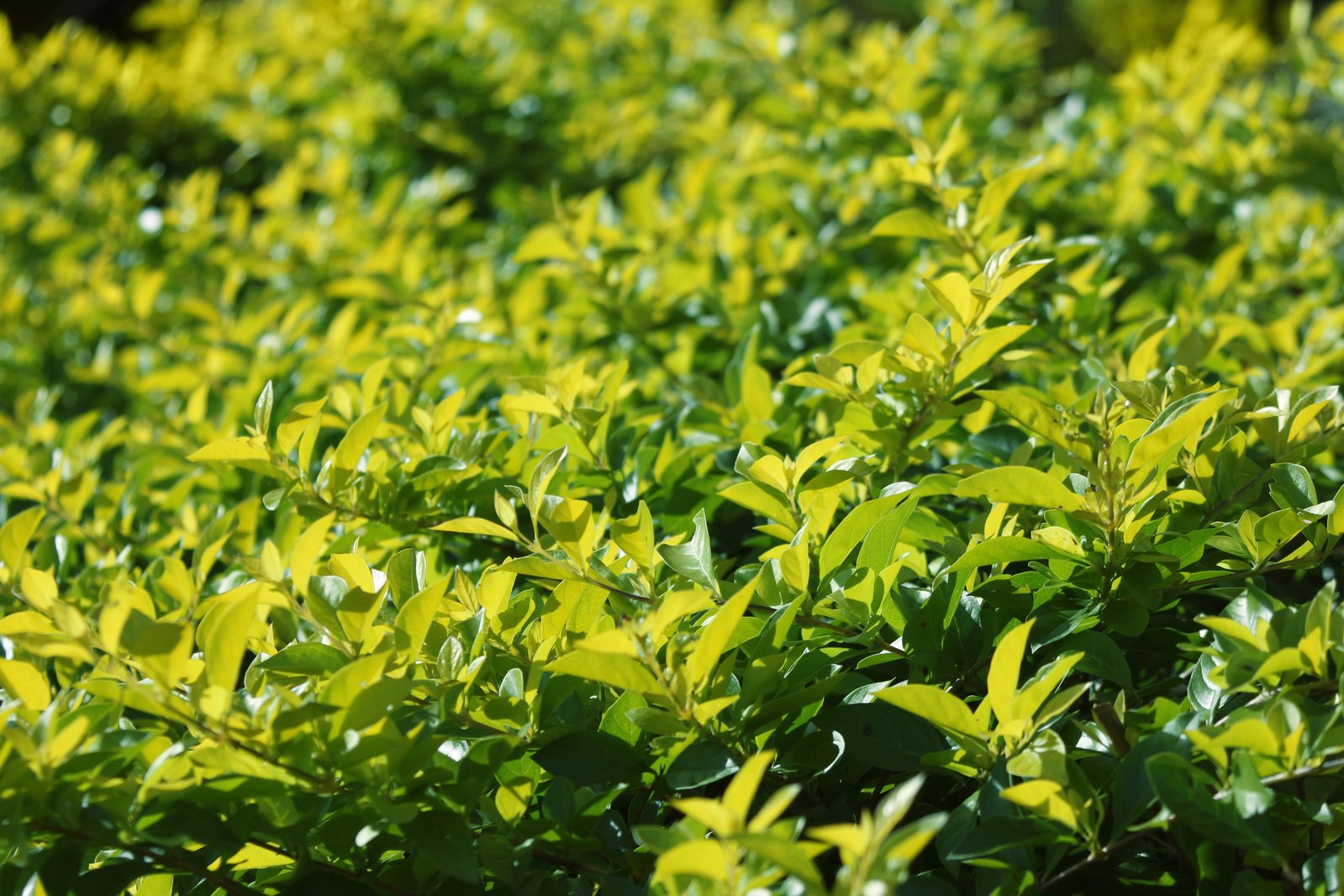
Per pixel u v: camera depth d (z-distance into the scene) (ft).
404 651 4.94
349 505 5.35
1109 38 27.22
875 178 7.27
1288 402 5.16
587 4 13.96
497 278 8.07
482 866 4.87
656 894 4.69
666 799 4.97
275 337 6.94
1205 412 4.84
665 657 4.90
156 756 4.85
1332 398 5.16
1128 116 8.56
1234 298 6.47
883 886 4.44
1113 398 5.19
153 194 11.00
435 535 5.56
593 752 4.93
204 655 4.82
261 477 5.90
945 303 5.12
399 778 4.80
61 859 4.75
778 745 4.99
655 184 7.61
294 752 4.74
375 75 11.48
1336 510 5.00
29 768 4.69
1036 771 4.72
